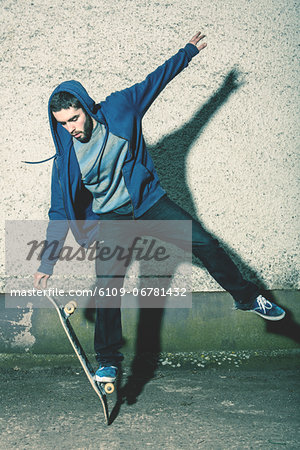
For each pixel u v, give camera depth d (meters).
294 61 2.97
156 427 2.20
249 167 3.00
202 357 3.02
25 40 2.87
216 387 2.66
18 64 2.88
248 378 2.79
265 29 2.94
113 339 2.28
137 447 2.03
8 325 3.00
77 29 2.87
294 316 3.06
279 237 3.04
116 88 2.91
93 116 2.14
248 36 2.94
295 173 3.03
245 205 3.02
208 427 2.19
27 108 2.90
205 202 3.00
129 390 2.63
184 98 2.94
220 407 2.40
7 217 2.96
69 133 2.23
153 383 2.72
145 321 3.03
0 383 2.74
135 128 2.27
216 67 2.94
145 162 2.36
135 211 2.31
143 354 3.03
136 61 2.90
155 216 2.33
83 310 3.00
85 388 2.66
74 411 2.37
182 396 2.54
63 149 2.26
